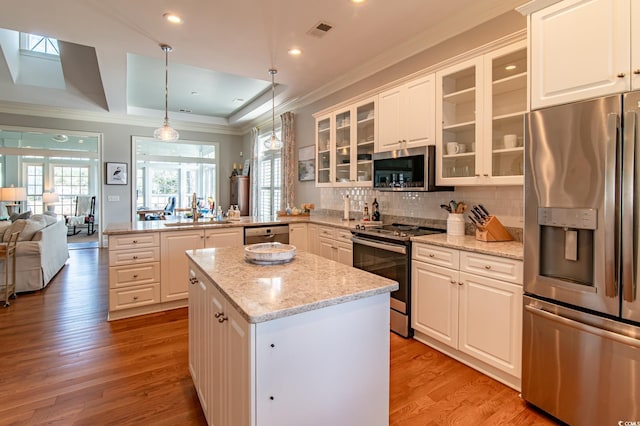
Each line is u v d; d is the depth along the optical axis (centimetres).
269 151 704
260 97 618
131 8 284
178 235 352
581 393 170
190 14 293
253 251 194
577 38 173
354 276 162
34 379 221
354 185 388
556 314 179
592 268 166
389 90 337
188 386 214
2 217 668
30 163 738
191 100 652
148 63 466
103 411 189
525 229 192
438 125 290
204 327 175
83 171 807
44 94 608
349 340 138
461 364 243
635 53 153
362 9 287
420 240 271
